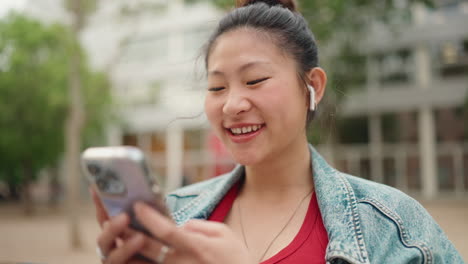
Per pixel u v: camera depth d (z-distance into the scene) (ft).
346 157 63.57
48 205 79.05
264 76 3.82
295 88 4.00
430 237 3.77
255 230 4.15
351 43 43.04
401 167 61.16
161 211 2.62
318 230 3.85
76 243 31.30
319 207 3.96
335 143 48.62
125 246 2.66
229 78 3.91
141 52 75.51
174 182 74.38
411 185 60.70
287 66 3.96
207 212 4.55
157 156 76.59
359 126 63.21
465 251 23.81
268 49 3.90
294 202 4.18
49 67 48.16
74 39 32.32
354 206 3.81
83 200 78.95
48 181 86.99
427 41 58.34
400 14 41.68
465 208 46.98
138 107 76.23
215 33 4.22
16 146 55.11
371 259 3.61
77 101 32.83
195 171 73.41
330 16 35.32
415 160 60.59
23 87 49.44
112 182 2.63
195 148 73.56
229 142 4.00
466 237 28.53
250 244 4.05
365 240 3.67
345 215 3.76
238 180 4.66
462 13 56.95
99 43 72.79
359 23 41.57
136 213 2.60
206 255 2.69
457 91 57.41
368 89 61.57
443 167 59.11
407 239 3.73
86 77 51.01
